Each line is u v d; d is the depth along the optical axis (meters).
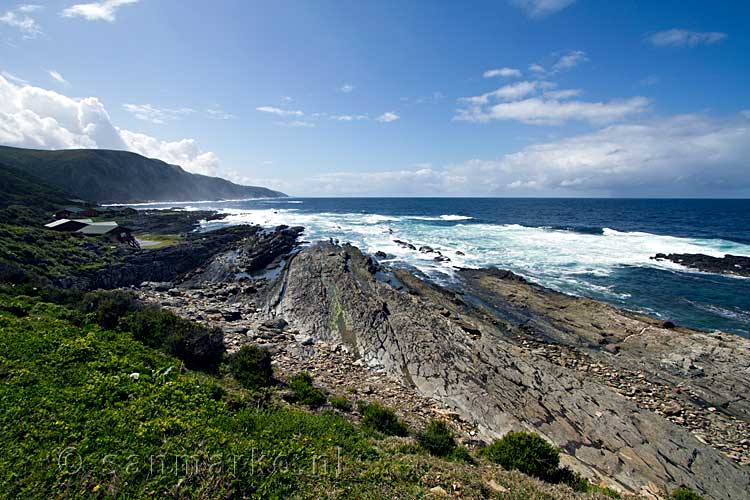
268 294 34.47
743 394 20.44
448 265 46.38
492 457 11.78
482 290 37.19
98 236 48.22
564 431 16.11
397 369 21.45
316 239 65.44
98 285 35.41
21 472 6.75
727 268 42.75
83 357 11.58
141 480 6.97
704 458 14.97
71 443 7.62
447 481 8.79
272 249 52.91
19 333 12.52
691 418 18.64
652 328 27.17
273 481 7.43
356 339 25.23
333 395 16.48
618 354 25.14
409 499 7.70
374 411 13.34
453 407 17.75
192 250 50.16
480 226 83.44
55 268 33.19
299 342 24.59
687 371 22.62
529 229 77.44
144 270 41.56
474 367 21.00
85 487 6.64
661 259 48.16
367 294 32.06
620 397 18.95
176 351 14.98
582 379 20.50
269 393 13.75
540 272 42.97
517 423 16.31
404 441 11.44
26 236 37.38
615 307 31.20
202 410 9.83
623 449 15.20
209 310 29.06
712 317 30.00
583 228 77.75
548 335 28.02
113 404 9.23
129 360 12.20
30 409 8.40
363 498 7.47
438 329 25.61
